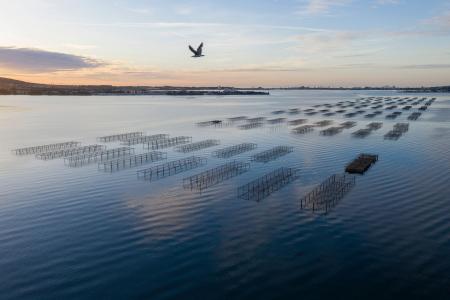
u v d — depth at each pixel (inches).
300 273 1664.6
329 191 2728.8
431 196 2615.7
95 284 1603.1
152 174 3353.8
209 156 4168.3
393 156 3959.2
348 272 1664.6
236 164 3688.5
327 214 2321.6
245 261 1776.6
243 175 3289.9
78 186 3004.4
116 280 1631.4
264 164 3688.5
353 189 2795.3
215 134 5964.6
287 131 6107.3
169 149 4643.2
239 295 1518.2
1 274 1689.2
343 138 5236.2
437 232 2039.9
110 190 2888.8
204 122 7716.5
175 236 2060.8
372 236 2007.9
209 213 2383.1
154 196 2731.3
